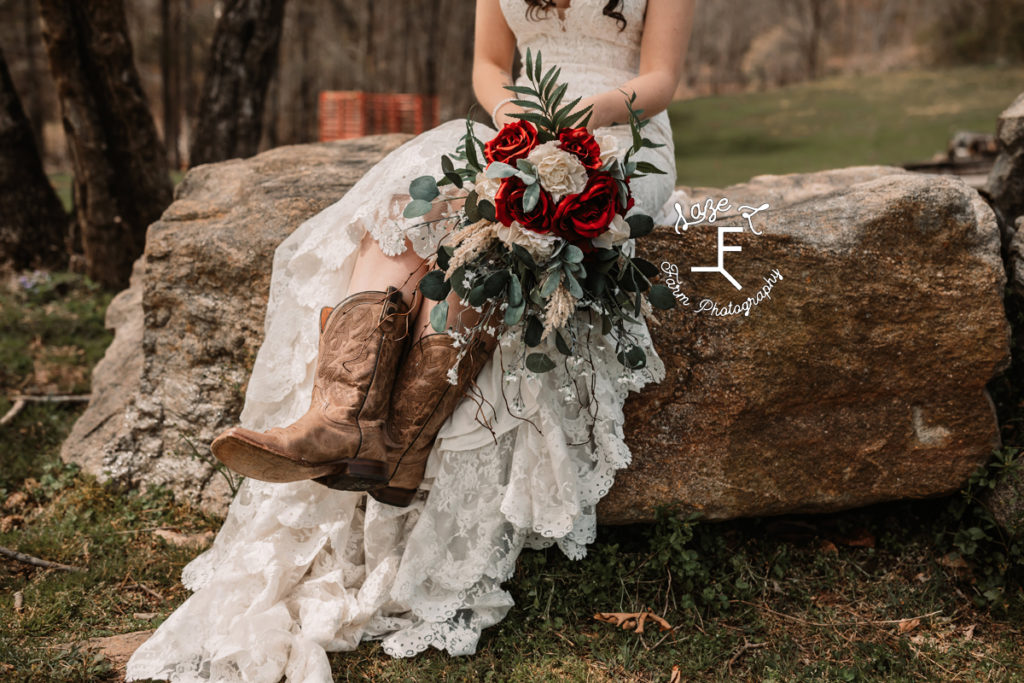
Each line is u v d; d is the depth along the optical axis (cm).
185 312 352
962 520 309
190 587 283
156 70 3256
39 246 698
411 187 245
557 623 271
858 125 2462
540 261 241
